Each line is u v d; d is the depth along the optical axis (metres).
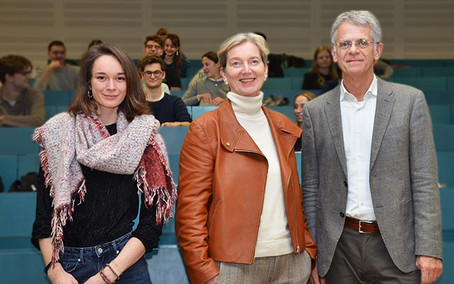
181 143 2.17
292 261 1.35
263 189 1.30
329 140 1.43
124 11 6.20
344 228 1.41
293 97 3.73
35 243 1.22
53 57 4.14
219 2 6.27
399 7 6.34
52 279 1.18
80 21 6.16
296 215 1.35
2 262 1.70
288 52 6.32
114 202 1.21
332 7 6.33
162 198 1.24
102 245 1.20
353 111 1.42
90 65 1.24
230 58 1.36
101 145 1.19
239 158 1.32
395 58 6.36
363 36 1.37
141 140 1.22
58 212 1.16
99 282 1.17
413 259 1.37
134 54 6.22
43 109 3.42
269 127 1.40
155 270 1.69
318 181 1.48
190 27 6.25
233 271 1.28
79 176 1.18
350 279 1.42
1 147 2.93
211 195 1.33
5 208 1.84
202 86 2.48
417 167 1.36
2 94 3.38
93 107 1.25
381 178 1.36
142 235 1.22
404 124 1.37
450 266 1.74
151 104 2.28
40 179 1.22
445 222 1.88
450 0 6.33
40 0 6.11
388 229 1.35
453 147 2.97
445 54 6.36
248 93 1.35
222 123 1.35
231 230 1.28
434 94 3.91
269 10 6.31
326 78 3.95
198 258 1.25
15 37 6.09
